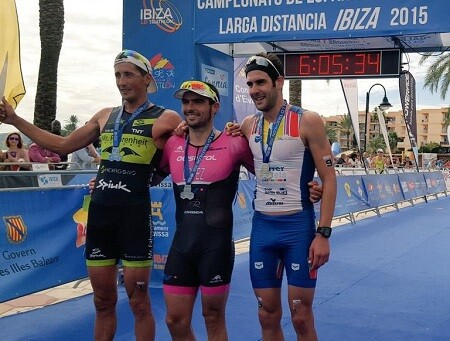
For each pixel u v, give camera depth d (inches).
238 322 176.1
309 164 113.4
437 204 669.3
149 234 127.4
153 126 125.0
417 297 210.7
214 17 245.1
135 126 125.3
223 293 113.4
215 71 276.8
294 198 112.7
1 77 125.8
